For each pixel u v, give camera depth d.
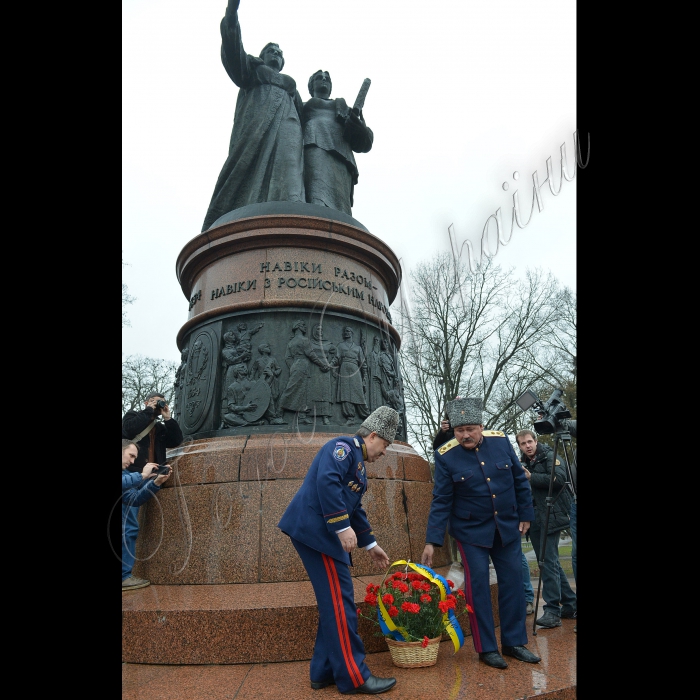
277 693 2.71
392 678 2.73
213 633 3.15
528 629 3.99
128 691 2.76
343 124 7.50
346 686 2.67
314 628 3.19
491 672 2.95
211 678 2.92
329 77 8.05
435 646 3.07
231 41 6.88
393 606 3.07
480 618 3.15
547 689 2.67
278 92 7.22
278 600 3.38
